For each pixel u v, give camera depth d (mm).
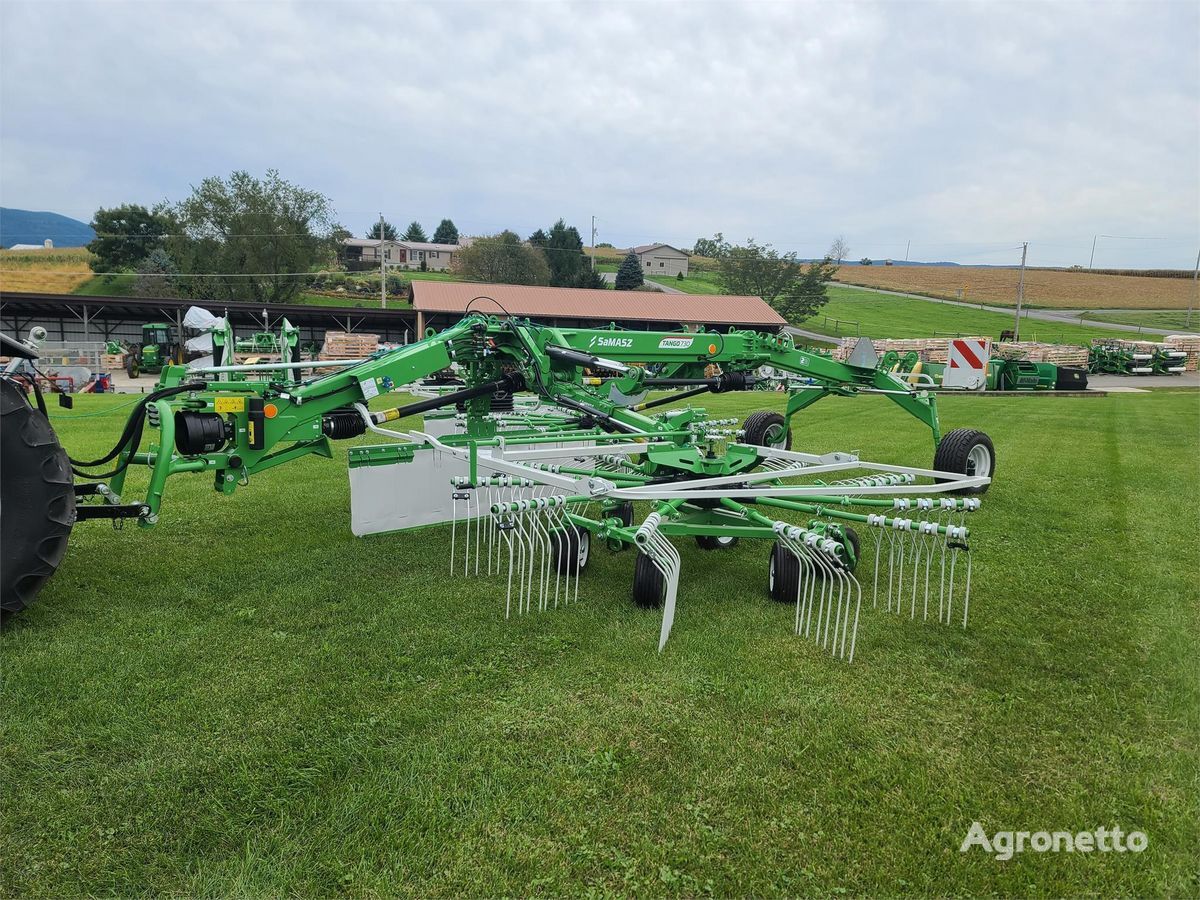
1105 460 10109
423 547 5984
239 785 2891
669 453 5434
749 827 2715
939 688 3721
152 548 5879
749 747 3188
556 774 2990
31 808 2744
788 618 4586
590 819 2744
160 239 70125
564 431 6500
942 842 2650
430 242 115000
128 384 29172
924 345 33969
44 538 3982
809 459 6062
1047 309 75125
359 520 6211
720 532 4895
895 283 94875
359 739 3211
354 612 4617
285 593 4930
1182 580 5332
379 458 6227
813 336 54594
